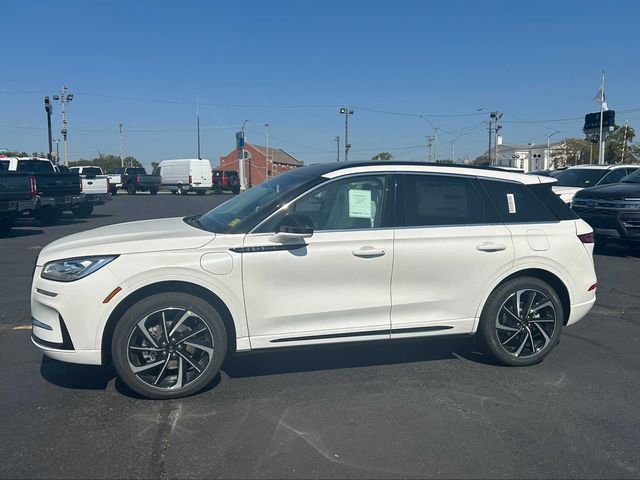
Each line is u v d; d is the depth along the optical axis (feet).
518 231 16.20
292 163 296.10
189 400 14.10
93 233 15.56
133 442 11.99
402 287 15.29
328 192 15.14
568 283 16.67
